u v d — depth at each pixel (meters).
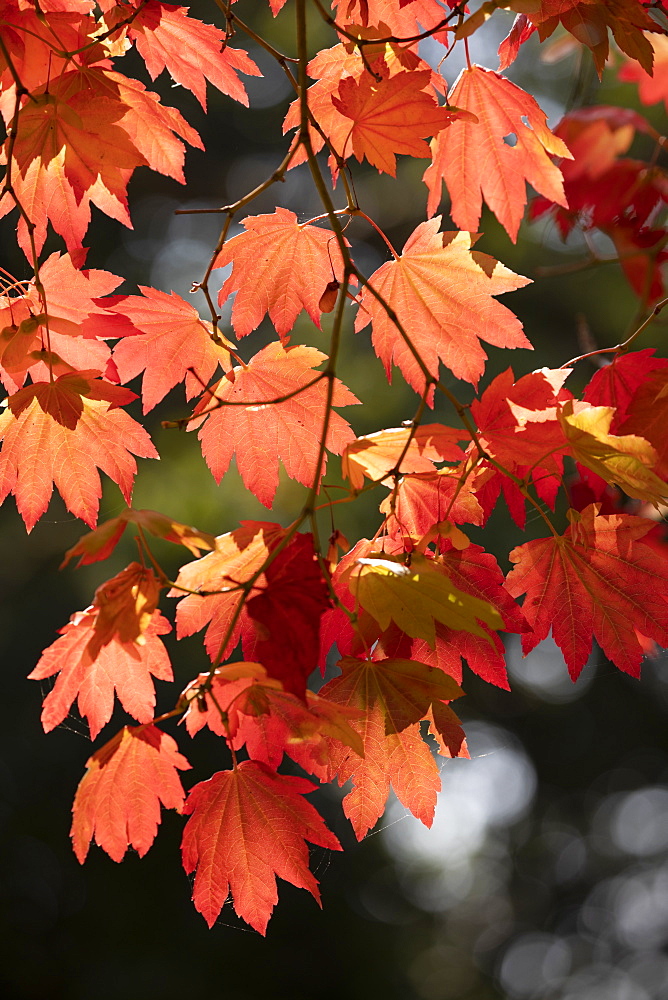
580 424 2.65
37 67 2.72
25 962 7.26
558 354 6.92
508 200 2.74
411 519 2.69
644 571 2.68
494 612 2.60
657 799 9.31
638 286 3.07
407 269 2.73
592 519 2.68
